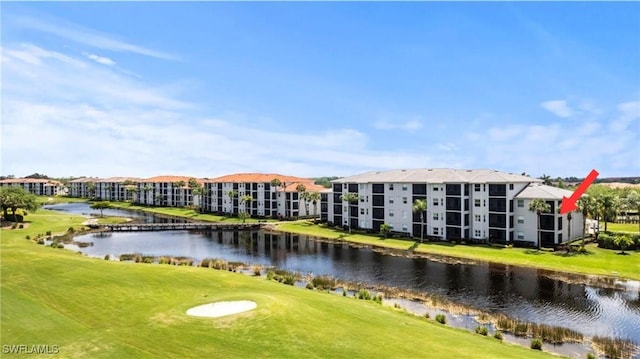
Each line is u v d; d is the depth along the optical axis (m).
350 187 92.19
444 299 39.69
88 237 85.50
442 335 26.73
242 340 22.66
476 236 71.88
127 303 30.91
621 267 51.44
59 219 108.50
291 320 25.47
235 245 74.75
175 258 60.09
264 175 135.50
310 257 62.47
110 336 23.58
